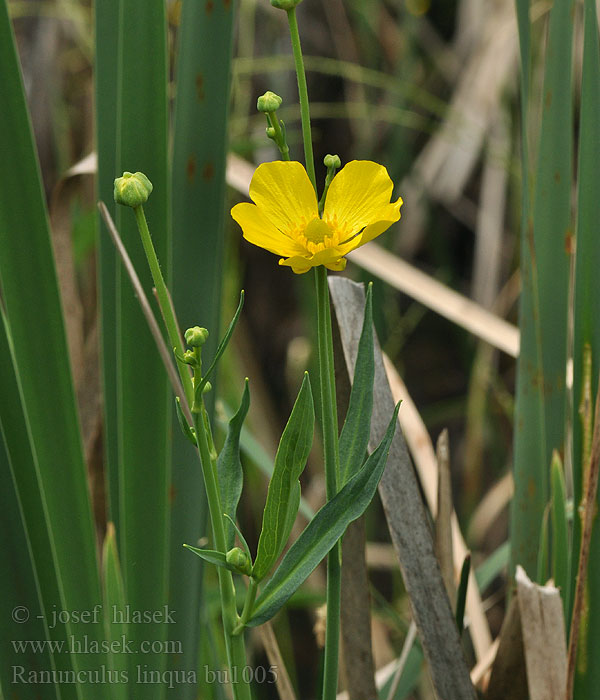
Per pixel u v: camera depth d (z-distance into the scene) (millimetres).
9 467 834
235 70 1548
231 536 777
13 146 849
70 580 871
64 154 1548
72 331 1005
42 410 865
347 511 769
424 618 849
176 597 893
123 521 882
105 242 888
